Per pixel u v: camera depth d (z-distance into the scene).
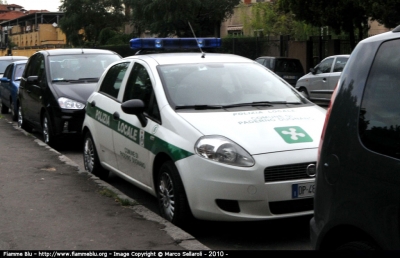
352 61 3.57
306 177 5.11
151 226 5.40
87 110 7.96
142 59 6.84
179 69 6.42
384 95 3.30
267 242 5.42
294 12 23.62
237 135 5.27
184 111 5.79
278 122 5.59
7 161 8.53
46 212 5.89
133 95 6.67
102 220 5.61
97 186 6.98
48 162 8.45
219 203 5.13
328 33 29.03
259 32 33.25
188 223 5.45
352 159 3.33
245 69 6.66
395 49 3.35
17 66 15.84
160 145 5.66
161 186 5.77
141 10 33.91
